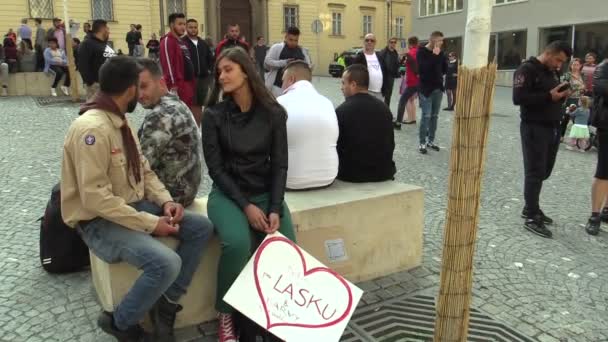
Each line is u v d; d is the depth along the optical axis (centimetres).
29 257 414
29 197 557
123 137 284
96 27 927
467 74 230
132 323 274
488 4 225
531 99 479
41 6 2578
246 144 316
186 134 329
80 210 277
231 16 3275
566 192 646
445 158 804
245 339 305
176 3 2958
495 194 625
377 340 310
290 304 290
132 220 270
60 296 353
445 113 1342
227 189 310
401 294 368
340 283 298
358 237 378
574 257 444
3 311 333
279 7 3350
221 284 301
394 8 3938
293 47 763
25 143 812
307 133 378
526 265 425
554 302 365
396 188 403
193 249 299
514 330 328
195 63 771
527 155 500
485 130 238
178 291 297
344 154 415
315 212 355
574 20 2317
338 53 3566
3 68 1455
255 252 296
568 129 1116
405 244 402
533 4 2500
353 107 408
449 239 252
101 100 275
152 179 309
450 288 256
